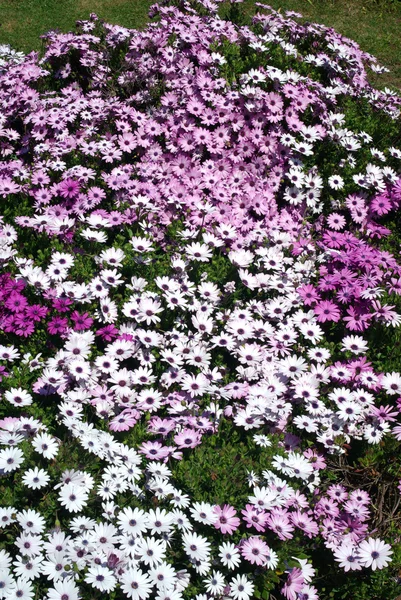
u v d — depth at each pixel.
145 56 2.45
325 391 1.78
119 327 1.84
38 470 1.47
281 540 1.51
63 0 3.62
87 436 1.51
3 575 1.31
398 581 1.52
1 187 2.13
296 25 2.64
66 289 1.82
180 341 1.81
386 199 2.26
